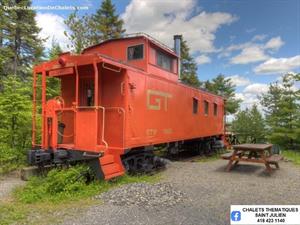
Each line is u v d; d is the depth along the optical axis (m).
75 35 16.97
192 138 11.48
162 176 7.88
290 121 15.70
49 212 4.74
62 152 6.75
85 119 6.62
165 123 9.11
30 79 15.91
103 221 4.34
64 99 8.16
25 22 22.78
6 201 5.42
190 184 6.85
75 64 6.79
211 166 9.95
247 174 8.44
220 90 25.73
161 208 4.93
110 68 6.87
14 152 8.49
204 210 4.88
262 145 9.44
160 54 9.40
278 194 6.05
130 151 7.69
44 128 7.14
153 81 8.44
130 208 4.91
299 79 15.70
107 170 6.50
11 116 8.63
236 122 21.62
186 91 10.87
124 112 7.05
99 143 7.38
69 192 5.71
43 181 6.35
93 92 7.72
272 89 20.12
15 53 21.48
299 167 10.09
